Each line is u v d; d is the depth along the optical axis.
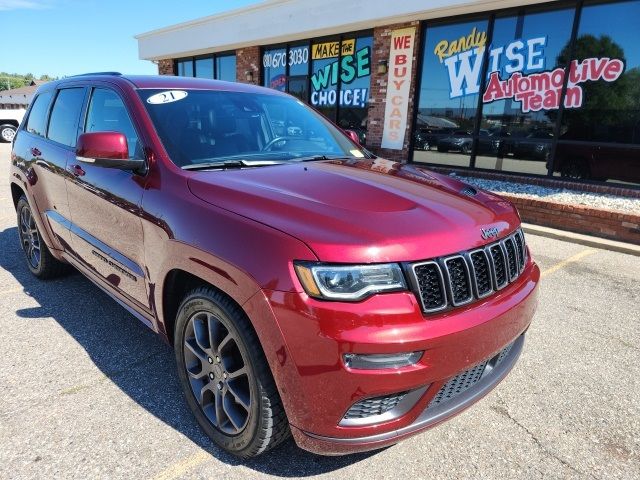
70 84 3.79
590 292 4.56
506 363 2.39
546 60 8.63
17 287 4.23
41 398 2.65
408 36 10.36
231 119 3.08
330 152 3.32
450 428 2.54
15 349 3.17
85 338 3.34
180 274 2.39
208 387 2.31
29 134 4.30
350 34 11.74
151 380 2.86
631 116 7.86
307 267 1.80
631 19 7.64
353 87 11.96
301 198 2.16
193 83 3.27
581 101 8.36
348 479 2.16
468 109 9.88
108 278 3.09
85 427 2.43
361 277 1.80
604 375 3.10
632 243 6.12
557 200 7.36
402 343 1.77
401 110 10.81
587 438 2.49
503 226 2.37
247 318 1.99
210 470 2.18
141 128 2.73
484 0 8.36
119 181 2.78
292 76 13.53
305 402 1.84
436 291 1.94
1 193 8.80
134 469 2.16
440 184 2.73
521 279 2.44
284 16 12.20
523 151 9.19
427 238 1.96
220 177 2.42
